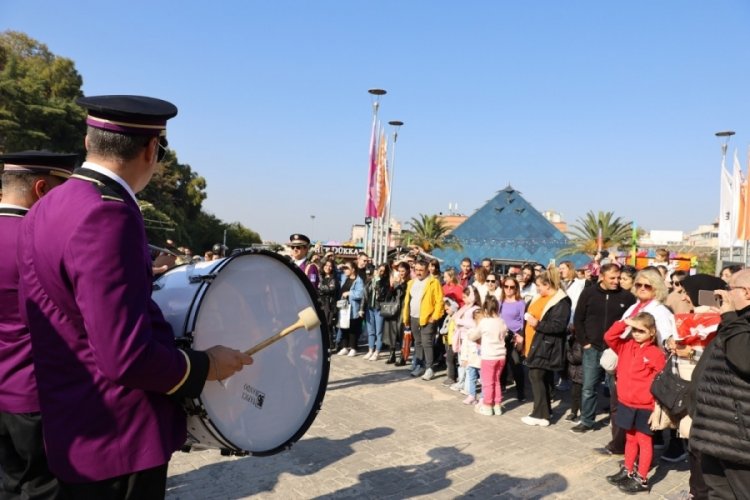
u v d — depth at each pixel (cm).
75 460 152
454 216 7162
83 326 152
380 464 482
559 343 611
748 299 293
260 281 211
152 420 160
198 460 473
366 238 1490
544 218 3166
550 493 438
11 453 219
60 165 254
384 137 1487
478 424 608
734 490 294
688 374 399
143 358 140
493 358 646
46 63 4072
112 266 139
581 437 576
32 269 157
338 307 963
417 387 768
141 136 164
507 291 743
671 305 638
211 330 190
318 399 224
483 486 446
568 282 873
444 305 835
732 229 1487
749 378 282
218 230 5869
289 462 477
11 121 3170
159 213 3947
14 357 211
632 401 446
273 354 210
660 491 448
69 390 154
